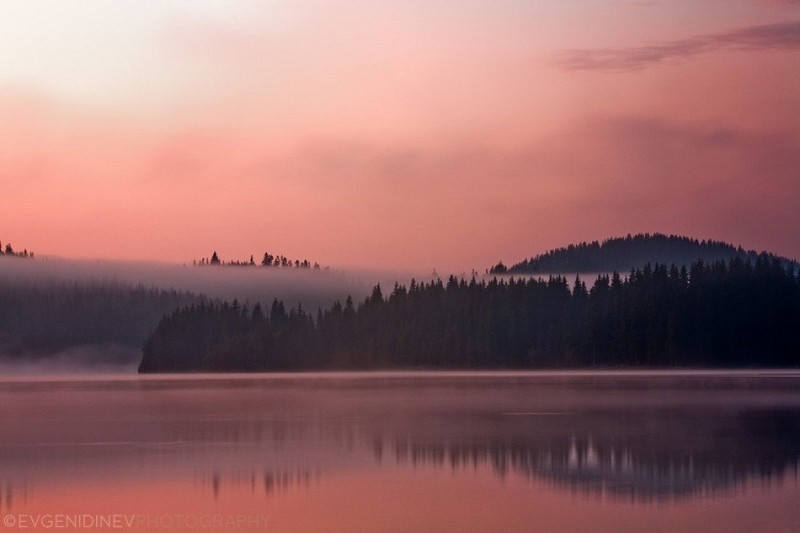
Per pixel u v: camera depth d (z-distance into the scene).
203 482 36.56
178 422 61.19
